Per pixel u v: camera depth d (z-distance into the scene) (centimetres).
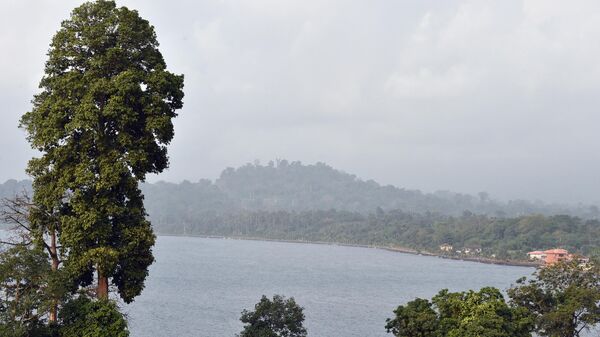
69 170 4275
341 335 9525
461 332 4281
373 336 9525
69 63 4447
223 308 11844
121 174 4294
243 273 19750
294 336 5431
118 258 4284
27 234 4478
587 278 5231
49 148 4388
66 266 4297
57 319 4303
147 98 4403
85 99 4253
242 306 12231
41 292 3916
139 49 4569
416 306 4738
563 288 5247
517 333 4438
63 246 4353
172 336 8950
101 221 4278
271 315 5312
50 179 4403
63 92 4353
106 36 4438
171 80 4534
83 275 4403
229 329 9638
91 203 4262
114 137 4431
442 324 4491
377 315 11688
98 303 4128
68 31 4406
